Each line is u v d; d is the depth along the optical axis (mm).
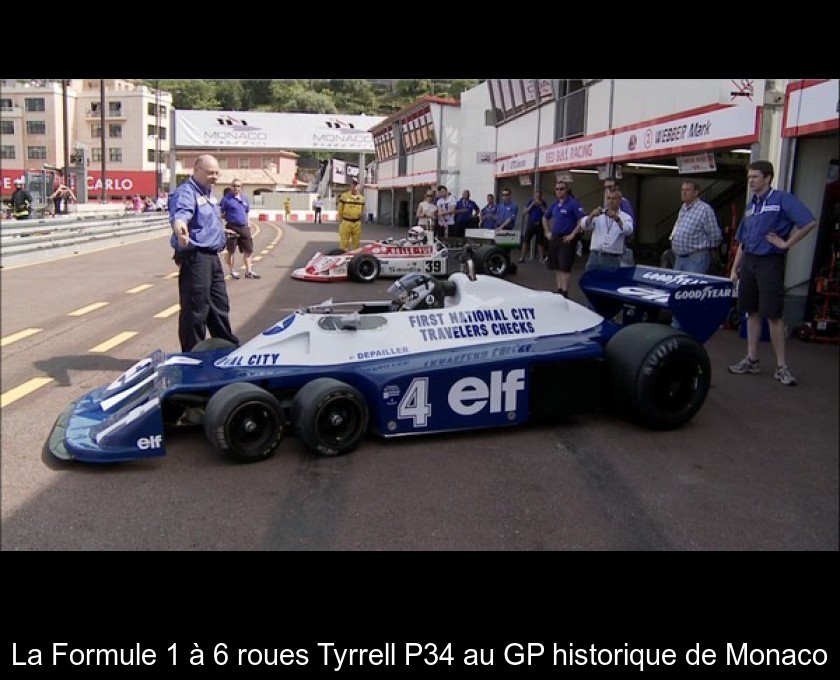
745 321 8445
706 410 5551
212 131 50844
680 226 7410
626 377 4930
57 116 79438
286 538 3439
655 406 4922
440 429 4719
